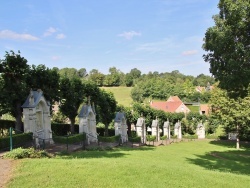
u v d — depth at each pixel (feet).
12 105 105.19
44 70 120.67
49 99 120.47
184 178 49.55
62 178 44.32
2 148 75.25
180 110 350.64
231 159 117.08
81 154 82.48
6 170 47.80
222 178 53.52
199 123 272.31
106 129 171.73
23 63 108.37
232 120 169.48
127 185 43.47
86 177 45.50
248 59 72.64
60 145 104.06
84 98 147.43
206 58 85.87
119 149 112.68
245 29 73.36
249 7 71.05
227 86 78.74
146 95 456.04
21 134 86.12
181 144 188.96
